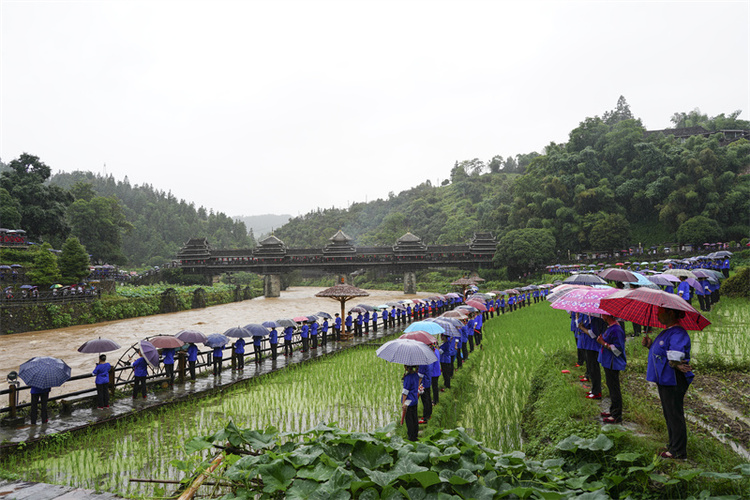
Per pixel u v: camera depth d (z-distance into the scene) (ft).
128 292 213.25
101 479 27.30
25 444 33.78
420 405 39.60
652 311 23.11
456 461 18.29
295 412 41.45
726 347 43.37
